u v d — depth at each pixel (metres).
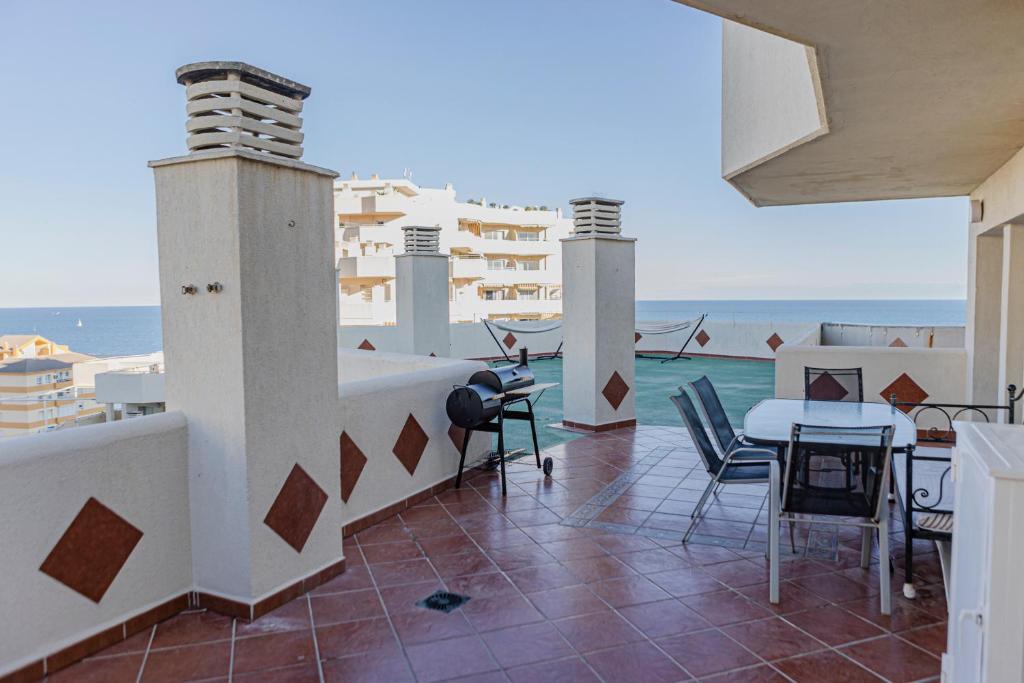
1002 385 6.00
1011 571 1.52
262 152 3.17
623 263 7.72
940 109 3.77
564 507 4.86
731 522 4.52
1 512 2.51
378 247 34.75
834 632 2.99
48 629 2.67
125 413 8.72
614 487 5.37
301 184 3.37
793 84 4.36
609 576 3.63
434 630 3.04
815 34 2.71
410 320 12.20
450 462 5.43
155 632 3.04
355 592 3.45
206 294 3.13
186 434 3.24
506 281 40.09
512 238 42.75
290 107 3.32
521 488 5.36
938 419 7.12
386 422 4.65
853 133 4.23
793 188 6.39
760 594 3.40
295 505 3.38
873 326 14.60
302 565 3.44
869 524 3.25
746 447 4.70
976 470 1.77
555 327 15.78
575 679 2.63
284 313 3.29
